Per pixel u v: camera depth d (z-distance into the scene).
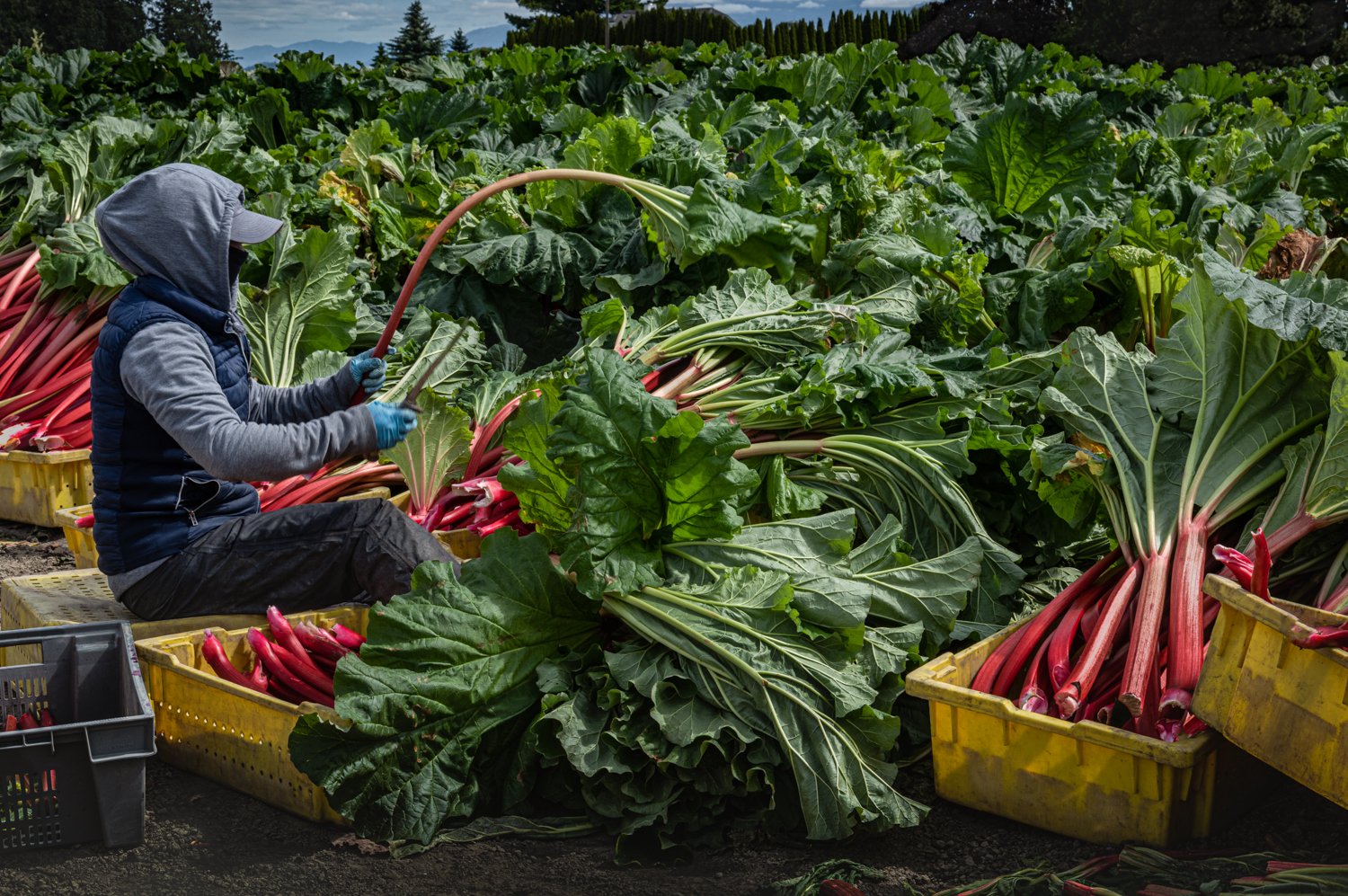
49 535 5.11
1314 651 2.51
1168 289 4.87
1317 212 7.70
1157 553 3.34
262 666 3.19
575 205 5.81
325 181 6.98
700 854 2.86
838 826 2.79
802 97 10.17
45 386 5.41
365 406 3.13
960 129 6.90
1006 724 2.91
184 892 2.63
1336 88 17.22
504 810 2.96
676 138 6.05
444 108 10.77
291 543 3.34
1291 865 2.61
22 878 2.67
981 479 3.93
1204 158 8.95
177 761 3.25
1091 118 6.62
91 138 6.43
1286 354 3.50
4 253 6.19
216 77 13.76
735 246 5.09
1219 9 42.06
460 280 5.71
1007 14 40.00
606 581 3.00
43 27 93.19
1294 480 3.39
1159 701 2.99
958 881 2.73
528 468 3.28
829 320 4.47
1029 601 3.77
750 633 2.99
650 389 4.34
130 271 3.16
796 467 3.96
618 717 2.90
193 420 3.00
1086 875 2.68
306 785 2.92
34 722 3.12
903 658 3.13
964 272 5.00
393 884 2.68
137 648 3.20
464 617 2.96
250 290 5.12
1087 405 3.74
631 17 47.06
